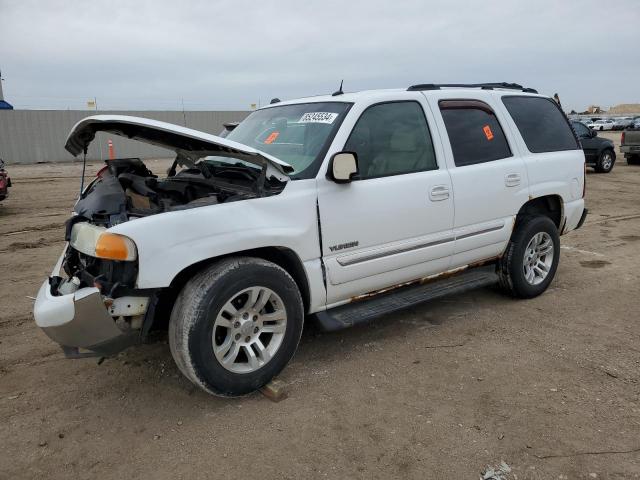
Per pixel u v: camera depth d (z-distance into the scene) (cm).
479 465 268
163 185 365
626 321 454
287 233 335
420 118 419
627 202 1138
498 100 485
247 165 377
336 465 270
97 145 2644
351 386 348
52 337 296
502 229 465
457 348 403
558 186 509
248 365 328
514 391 338
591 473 261
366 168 379
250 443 289
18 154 2564
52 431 304
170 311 345
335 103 397
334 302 376
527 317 464
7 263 663
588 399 327
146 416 318
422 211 402
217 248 308
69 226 347
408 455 276
